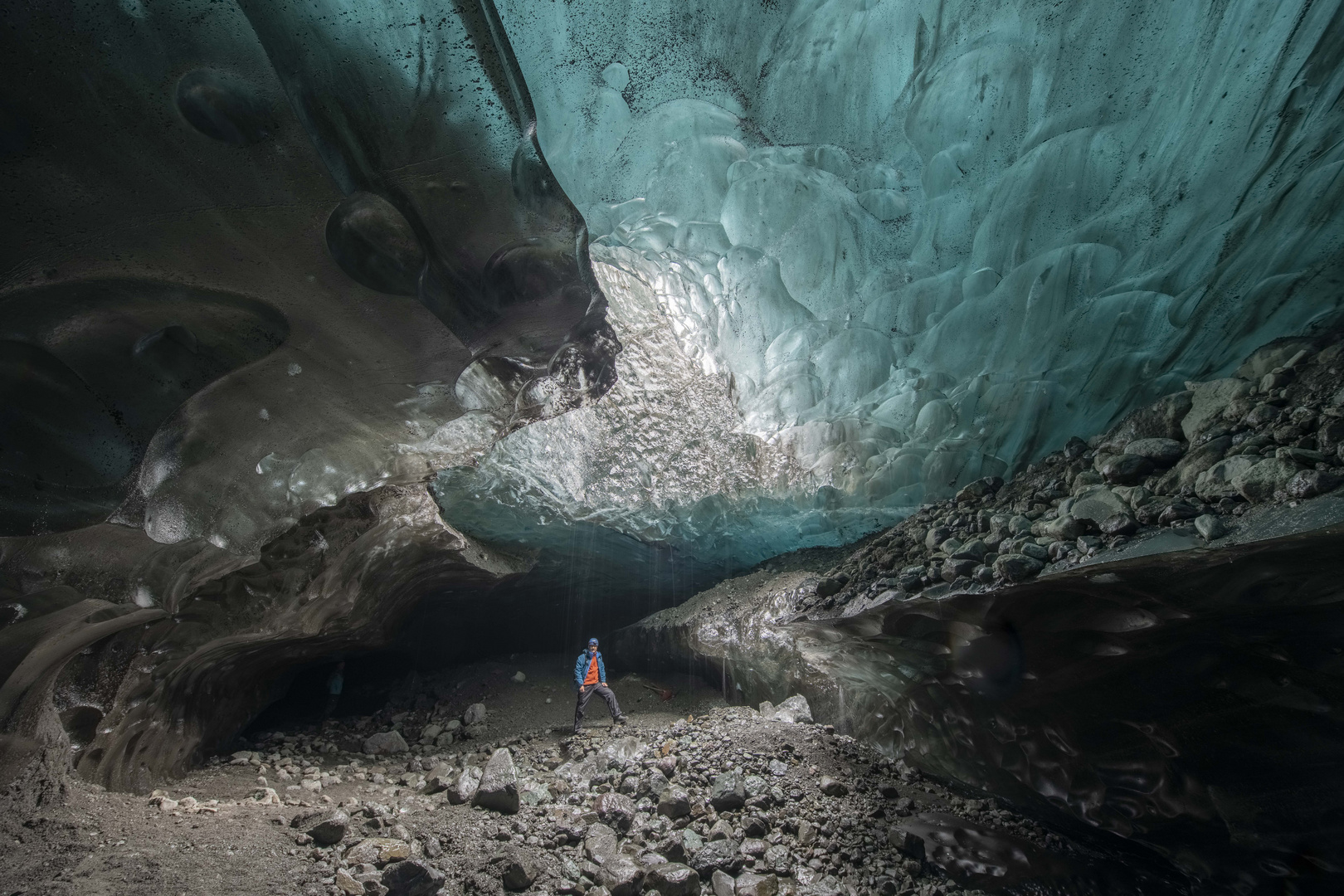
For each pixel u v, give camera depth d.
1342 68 3.16
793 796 4.59
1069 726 3.38
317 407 3.45
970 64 4.57
